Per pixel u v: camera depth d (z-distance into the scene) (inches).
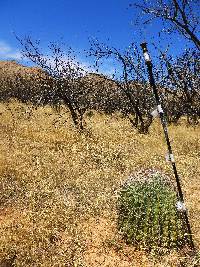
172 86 712.4
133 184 259.9
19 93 1155.9
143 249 247.6
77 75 695.7
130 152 471.8
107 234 271.0
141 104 796.0
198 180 393.7
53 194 335.6
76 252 251.0
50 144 483.2
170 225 243.0
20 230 267.9
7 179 362.0
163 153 477.7
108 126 647.8
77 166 407.8
